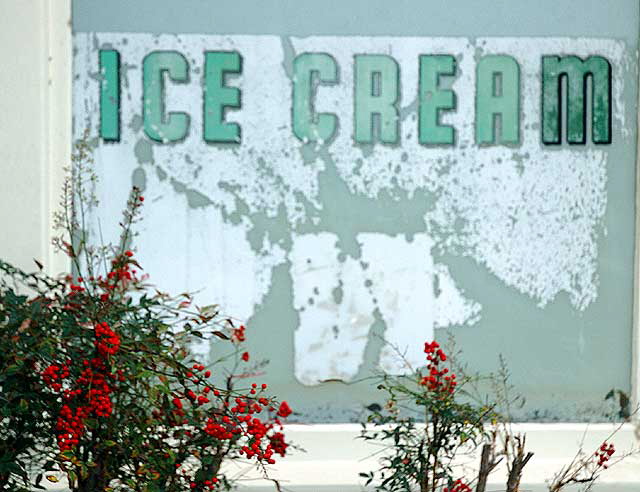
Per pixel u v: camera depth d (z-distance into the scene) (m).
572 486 9.09
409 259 9.62
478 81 9.55
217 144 9.48
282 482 8.98
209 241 9.51
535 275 9.66
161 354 7.02
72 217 9.19
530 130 9.61
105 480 7.04
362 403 9.62
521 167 9.62
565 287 9.68
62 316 7.00
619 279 9.70
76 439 6.71
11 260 9.03
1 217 9.02
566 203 9.66
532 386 9.70
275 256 9.55
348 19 9.47
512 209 9.64
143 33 9.38
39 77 9.01
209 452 7.19
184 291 9.50
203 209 9.49
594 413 9.73
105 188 9.39
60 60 9.16
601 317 9.73
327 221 9.55
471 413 7.81
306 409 9.60
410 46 9.51
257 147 9.48
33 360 6.89
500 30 9.55
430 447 7.56
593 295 9.71
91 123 9.37
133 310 7.21
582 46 9.59
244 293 9.54
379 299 9.61
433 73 9.52
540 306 9.68
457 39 9.53
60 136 9.17
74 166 9.32
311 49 9.46
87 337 6.89
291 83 9.47
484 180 9.60
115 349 6.69
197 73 9.43
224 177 9.48
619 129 9.66
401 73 9.52
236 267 9.53
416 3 9.50
